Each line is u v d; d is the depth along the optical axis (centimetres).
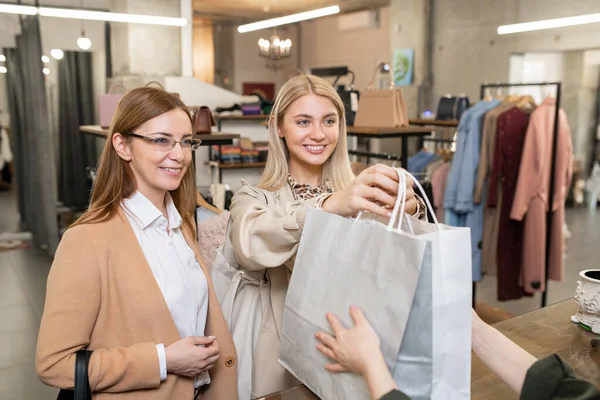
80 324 120
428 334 87
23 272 556
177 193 151
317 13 731
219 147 591
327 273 105
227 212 279
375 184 108
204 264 148
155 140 129
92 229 125
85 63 816
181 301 134
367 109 365
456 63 899
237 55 1455
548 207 402
